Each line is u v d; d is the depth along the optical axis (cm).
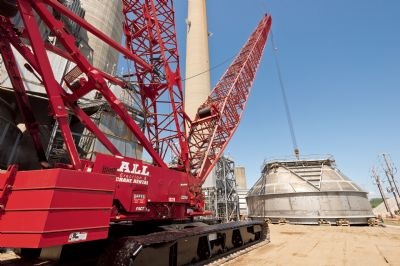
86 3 3559
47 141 1736
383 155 5816
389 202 8269
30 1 773
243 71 2470
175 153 1548
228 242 1162
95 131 953
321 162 3841
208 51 4872
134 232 979
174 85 1589
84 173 598
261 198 3838
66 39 855
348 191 3369
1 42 852
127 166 794
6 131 1466
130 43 1605
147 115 1609
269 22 3191
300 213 3309
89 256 790
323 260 1084
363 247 1455
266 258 1110
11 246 504
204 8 5131
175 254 801
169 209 979
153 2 1599
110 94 959
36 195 531
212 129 2022
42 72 725
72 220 545
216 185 3412
